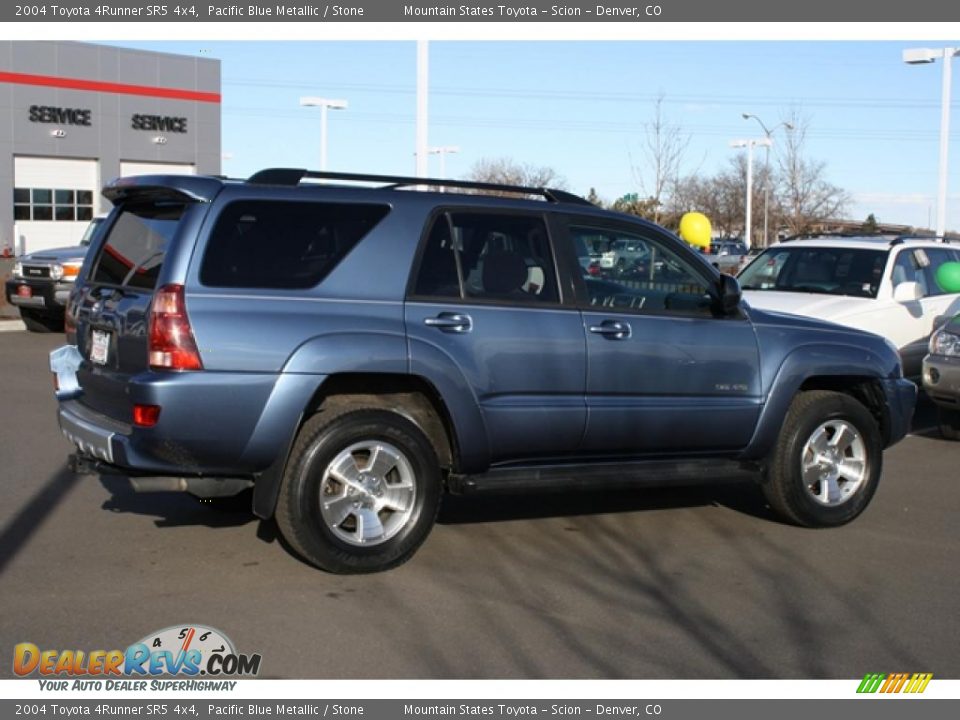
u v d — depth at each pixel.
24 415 10.48
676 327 6.66
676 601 5.71
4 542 6.40
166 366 5.41
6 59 39.25
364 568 5.89
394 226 5.98
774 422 6.96
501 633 5.17
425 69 15.50
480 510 7.44
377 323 5.79
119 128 42.53
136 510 7.16
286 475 5.72
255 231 5.69
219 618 5.25
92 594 5.54
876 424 7.36
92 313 6.09
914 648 5.14
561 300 6.37
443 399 5.94
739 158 50.78
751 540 6.93
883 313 10.80
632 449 6.63
